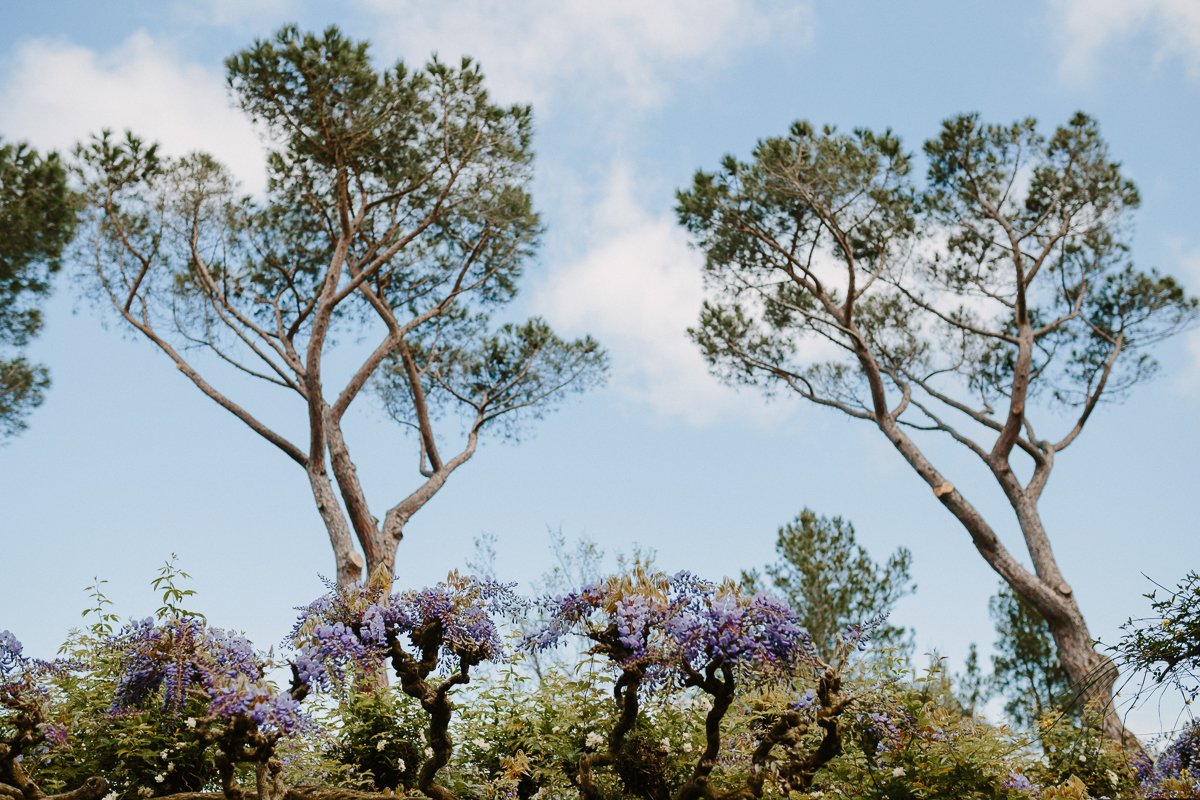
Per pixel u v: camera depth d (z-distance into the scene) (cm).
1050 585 1038
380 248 1134
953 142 1195
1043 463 1152
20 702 335
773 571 1260
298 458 1015
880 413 1171
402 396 1285
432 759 338
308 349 980
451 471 1145
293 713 285
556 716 446
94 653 428
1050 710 515
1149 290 1230
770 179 1117
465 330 1304
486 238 1135
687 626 291
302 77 916
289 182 1095
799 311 1244
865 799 399
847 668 407
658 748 383
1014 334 1288
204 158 1037
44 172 908
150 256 1050
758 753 304
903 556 1234
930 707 435
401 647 334
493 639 337
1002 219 1191
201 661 312
